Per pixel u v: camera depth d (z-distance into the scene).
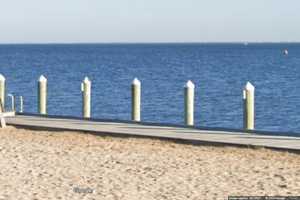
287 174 16.44
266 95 51.38
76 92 52.16
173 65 108.62
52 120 26.16
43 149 20.42
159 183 15.44
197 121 36.41
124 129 23.41
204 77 73.56
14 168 17.34
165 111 40.16
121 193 14.38
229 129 23.03
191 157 18.91
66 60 138.62
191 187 14.97
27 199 13.76
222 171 16.89
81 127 23.94
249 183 15.39
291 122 36.44
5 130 24.27
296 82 65.56
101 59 147.12
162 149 20.20
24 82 64.25
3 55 186.25
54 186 15.10
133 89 25.92
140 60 138.25
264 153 19.22
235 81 67.00
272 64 111.38
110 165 17.80
